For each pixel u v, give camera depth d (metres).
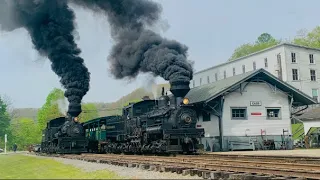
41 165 18.91
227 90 30.31
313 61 51.66
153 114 23.91
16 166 19.91
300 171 11.37
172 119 22.28
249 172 12.37
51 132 35.38
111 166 16.23
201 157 19.73
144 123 25.25
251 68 55.12
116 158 20.22
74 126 31.61
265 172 12.18
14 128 101.69
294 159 17.39
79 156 25.03
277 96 33.62
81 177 11.35
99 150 34.19
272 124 32.97
